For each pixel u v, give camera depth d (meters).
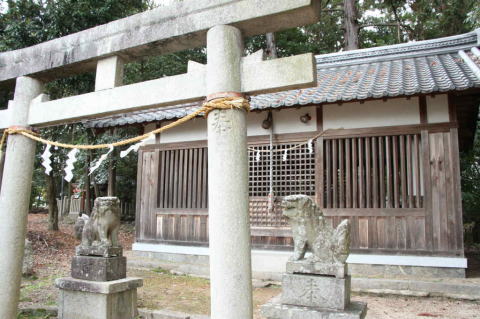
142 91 3.64
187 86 3.41
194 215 9.20
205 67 3.37
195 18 3.41
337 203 8.05
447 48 10.29
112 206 5.50
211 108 3.16
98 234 5.52
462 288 6.45
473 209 13.59
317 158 8.29
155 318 5.40
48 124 4.36
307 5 2.96
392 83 7.78
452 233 7.09
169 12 3.57
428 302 6.38
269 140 8.74
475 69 7.53
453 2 16.34
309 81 2.96
